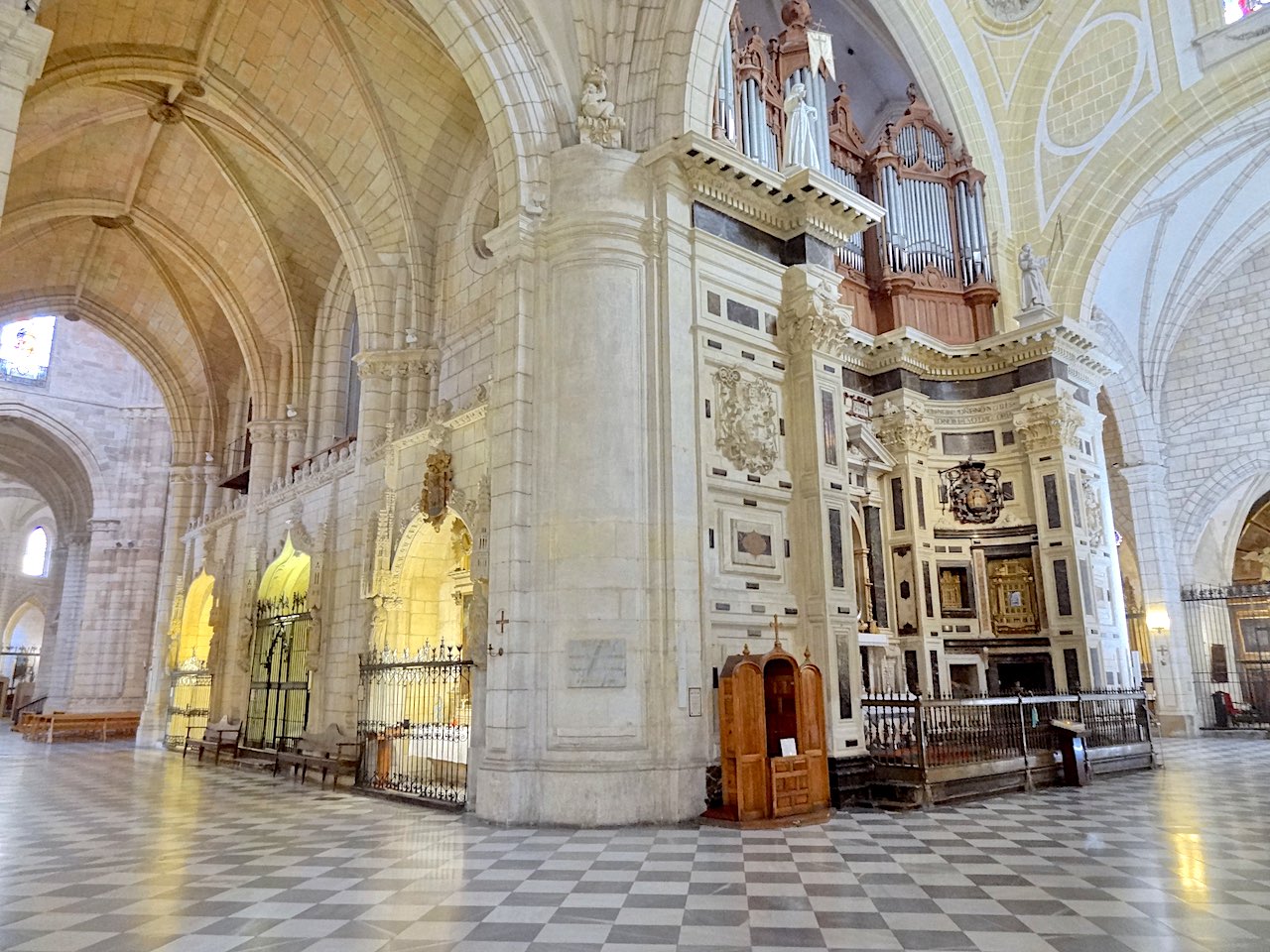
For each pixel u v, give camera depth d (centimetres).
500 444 1177
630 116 1261
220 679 2328
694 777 1049
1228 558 2767
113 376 3591
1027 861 787
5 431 3700
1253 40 1756
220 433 2927
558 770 1031
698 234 1224
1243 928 568
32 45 898
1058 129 2039
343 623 1788
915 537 1809
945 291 1977
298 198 2150
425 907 639
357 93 1711
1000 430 1923
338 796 1348
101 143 2111
